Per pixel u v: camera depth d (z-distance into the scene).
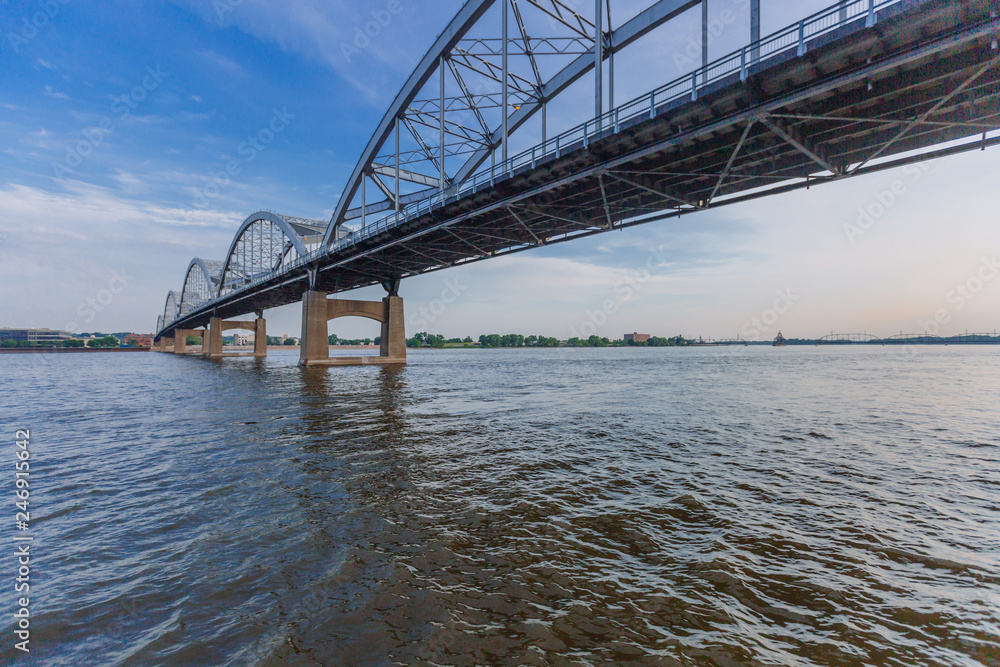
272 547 7.05
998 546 7.08
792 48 16.00
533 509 8.61
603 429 17.00
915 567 6.38
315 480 10.59
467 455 12.95
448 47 37.88
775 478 10.75
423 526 7.81
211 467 11.84
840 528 7.75
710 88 18.23
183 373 53.75
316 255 54.19
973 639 4.77
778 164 21.92
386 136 47.62
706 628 4.93
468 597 5.53
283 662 4.40
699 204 26.11
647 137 20.80
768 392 30.38
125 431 17.11
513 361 86.38
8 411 22.86
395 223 38.97
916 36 13.67
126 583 6.04
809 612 5.26
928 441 14.99
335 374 48.16
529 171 25.98
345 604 5.41
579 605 5.35
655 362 79.06
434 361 86.88
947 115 17.20
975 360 82.94
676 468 11.60
